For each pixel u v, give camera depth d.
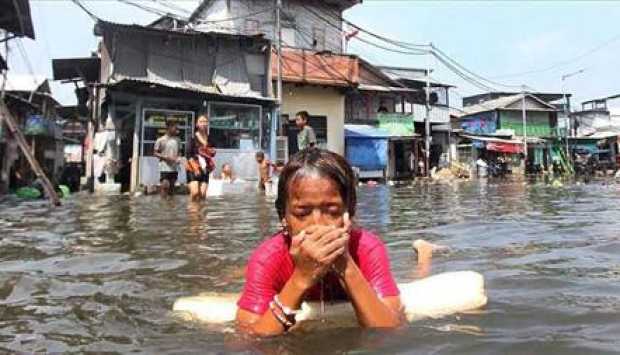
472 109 44.50
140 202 10.85
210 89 20.11
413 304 2.48
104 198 12.81
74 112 30.41
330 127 26.31
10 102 21.78
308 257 2.10
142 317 2.50
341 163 2.21
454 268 3.51
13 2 15.38
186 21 22.89
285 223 2.28
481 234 5.25
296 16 27.27
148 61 19.39
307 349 1.95
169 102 17.22
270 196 12.60
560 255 3.90
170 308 2.66
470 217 7.03
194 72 20.02
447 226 5.99
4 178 18.02
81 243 5.03
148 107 16.72
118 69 18.98
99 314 2.56
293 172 2.18
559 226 5.75
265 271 2.36
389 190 16.41
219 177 17.42
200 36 19.61
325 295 2.42
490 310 2.42
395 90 29.61
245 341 2.07
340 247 2.10
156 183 16.30
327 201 2.13
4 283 3.29
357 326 2.19
